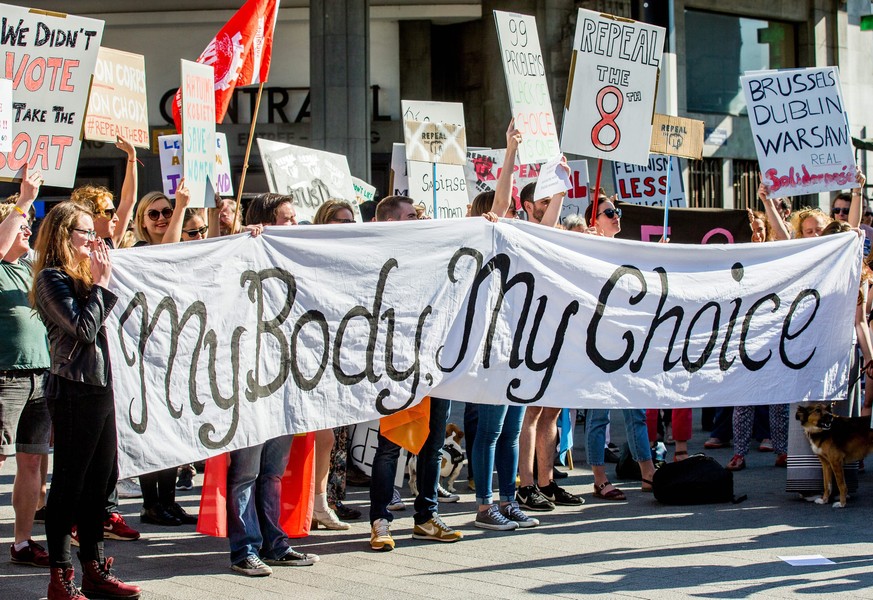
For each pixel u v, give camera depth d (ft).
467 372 20.13
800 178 25.48
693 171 66.23
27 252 18.37
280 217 19.86
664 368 21.90
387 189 68.03
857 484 24.64
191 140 18.66
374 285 19.17
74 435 15.58
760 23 69.05
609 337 21.40
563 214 35.60
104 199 20.40
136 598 16.25
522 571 17.98
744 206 69.00
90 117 22.15
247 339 17.80
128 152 21.50
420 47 68.33
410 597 16.39
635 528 21.38
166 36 67.46
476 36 68.33
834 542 19.90
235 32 21.29
